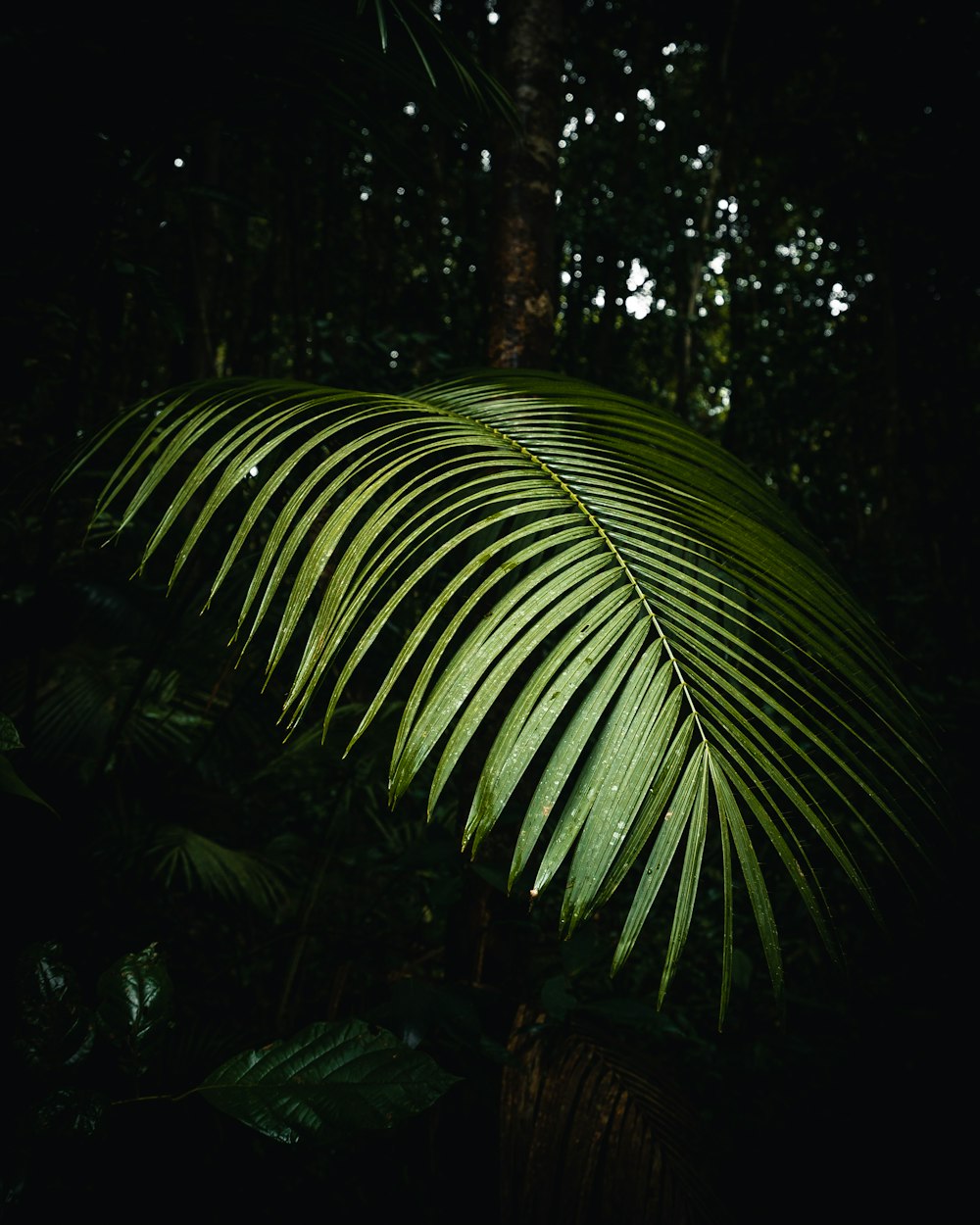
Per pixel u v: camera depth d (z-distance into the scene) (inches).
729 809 20.0
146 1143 40.1
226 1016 63.0
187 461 66.4
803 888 19.3
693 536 28.2
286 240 178.7
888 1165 74.9
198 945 77.7
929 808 24.9
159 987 28.5
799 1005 88.4
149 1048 27.7
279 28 40.6
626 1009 47.9
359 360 125.3
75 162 41.9
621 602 23.4
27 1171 25.3
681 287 255.3
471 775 59.6
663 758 20.5
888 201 207.8
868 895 20.3
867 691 27.1
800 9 202.4
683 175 265.6
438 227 180.5
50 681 58.1
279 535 24.6
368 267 194.2
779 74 220.7
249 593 23.7
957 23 187.3
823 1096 80.9
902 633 151.3
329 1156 60.6
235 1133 50.7
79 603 58.2
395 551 23.8
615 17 223.6
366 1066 27.5
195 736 66.3
